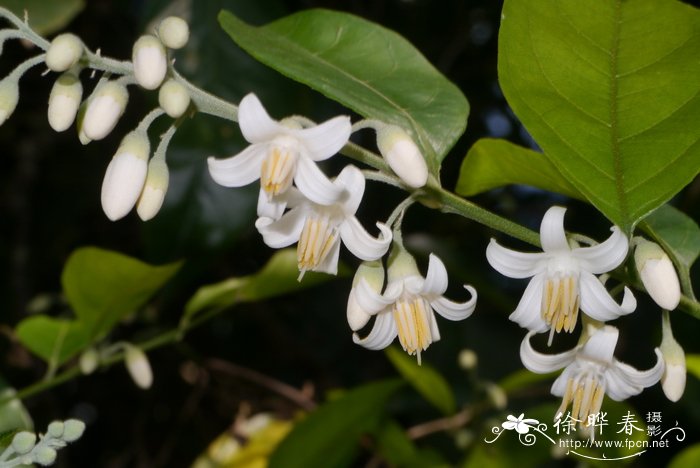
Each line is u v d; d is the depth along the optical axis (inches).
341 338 22.1
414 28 19.7
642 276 10.5
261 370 23.0
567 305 10.5
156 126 14.8
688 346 16.8
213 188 14.8
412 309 10.7
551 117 10.4
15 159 22.1
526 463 14.8
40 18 14.6
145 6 15.5
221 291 14.0
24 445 10.2
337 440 14.6
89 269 13.2
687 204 17.0
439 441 19.6
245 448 16.2
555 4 10.0
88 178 22.3
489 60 20.1
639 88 10.2
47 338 13.9
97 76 18.3
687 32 9.8
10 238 22.0
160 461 20.2
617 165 10.5
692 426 19.5
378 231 20.2
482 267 20.0
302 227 10.7
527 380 14.9
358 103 11.1
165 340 14.3
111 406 23.3
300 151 10.3
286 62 11.3
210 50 15.3
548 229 10.5
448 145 11.2
